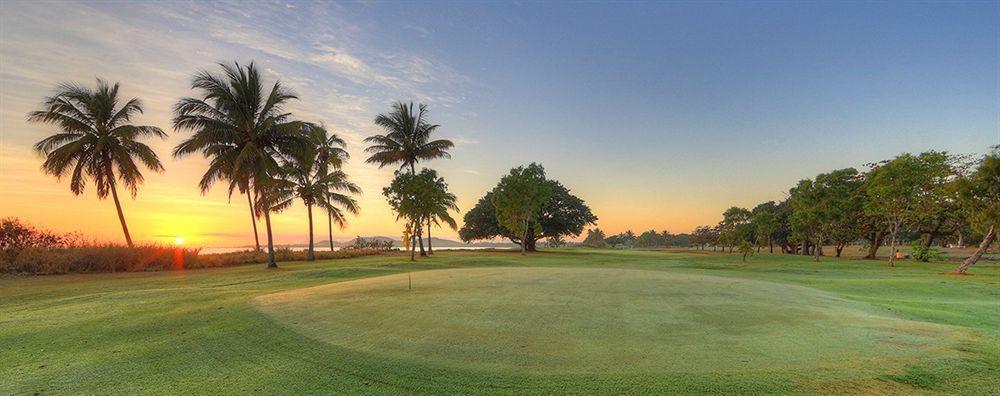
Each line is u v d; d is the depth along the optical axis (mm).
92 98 26344
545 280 12172
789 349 5195
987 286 13883
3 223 19797
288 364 4914
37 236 20891
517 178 42969
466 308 7773
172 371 4758
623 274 14477
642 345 5453
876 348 5188
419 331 6199
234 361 5055
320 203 36375
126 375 4648
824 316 7285
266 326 6578
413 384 4270
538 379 4320
